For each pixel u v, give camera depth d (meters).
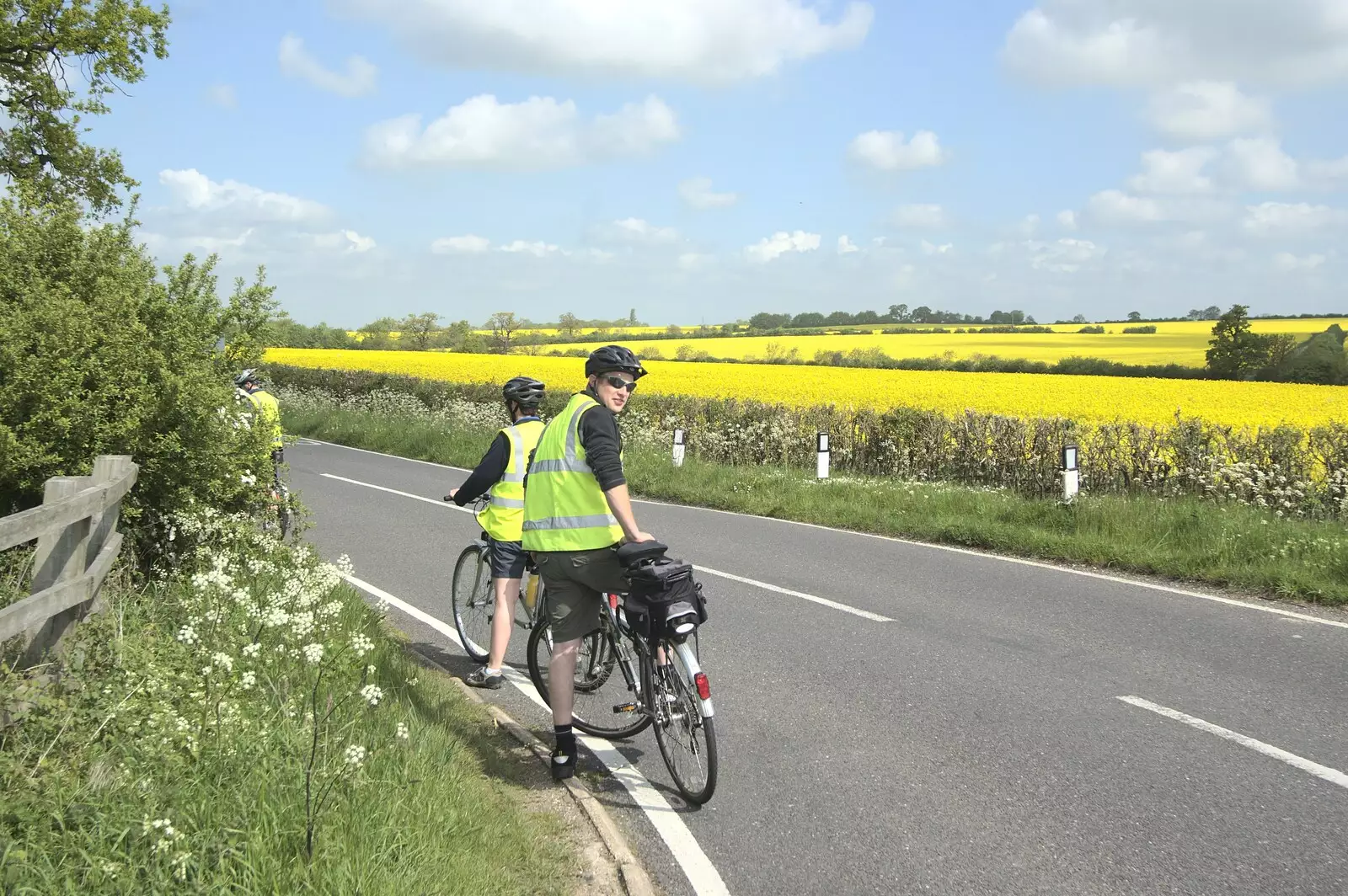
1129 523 10.57
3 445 5.65
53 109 20.23
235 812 3.31
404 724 4.45
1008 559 9.84
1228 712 5.31
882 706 5.46
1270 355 46.91
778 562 9.70
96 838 2.95
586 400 4.45
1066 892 3.51
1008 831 3.98
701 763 4.25
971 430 16.23
